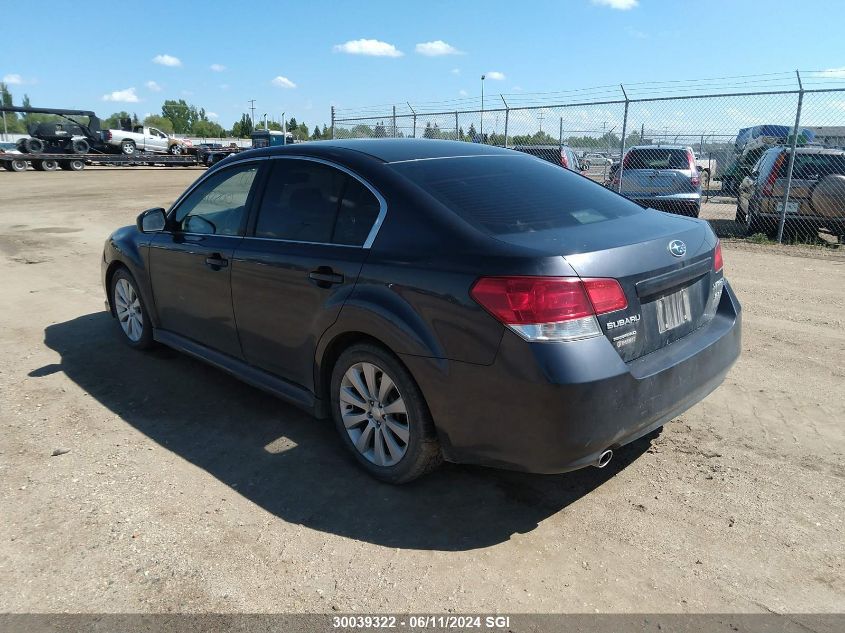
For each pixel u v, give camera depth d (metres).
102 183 24.17
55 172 30.86
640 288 2.89
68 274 8.47
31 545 2.89
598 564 2.76
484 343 2.74
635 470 3.49
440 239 2.99
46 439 3.88
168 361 5.17
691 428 3.96
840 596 2.54
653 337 3.00
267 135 47.38
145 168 36.72
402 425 3.23
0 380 4.80
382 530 3.01
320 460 3.65
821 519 3.03
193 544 2.90
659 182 12.55
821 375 4.77
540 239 2.87
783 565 2.72
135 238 5.04
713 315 3.47
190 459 3.66
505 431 2.77
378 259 3.16
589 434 2.68
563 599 2.55
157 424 4.09
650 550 2.84
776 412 4.16
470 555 2.83
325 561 2.79
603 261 2.78
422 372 2.96
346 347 3.42
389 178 3.31
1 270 8.72
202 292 4.30
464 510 3.16
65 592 2.60
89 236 11.72
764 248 10.47
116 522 3.06
